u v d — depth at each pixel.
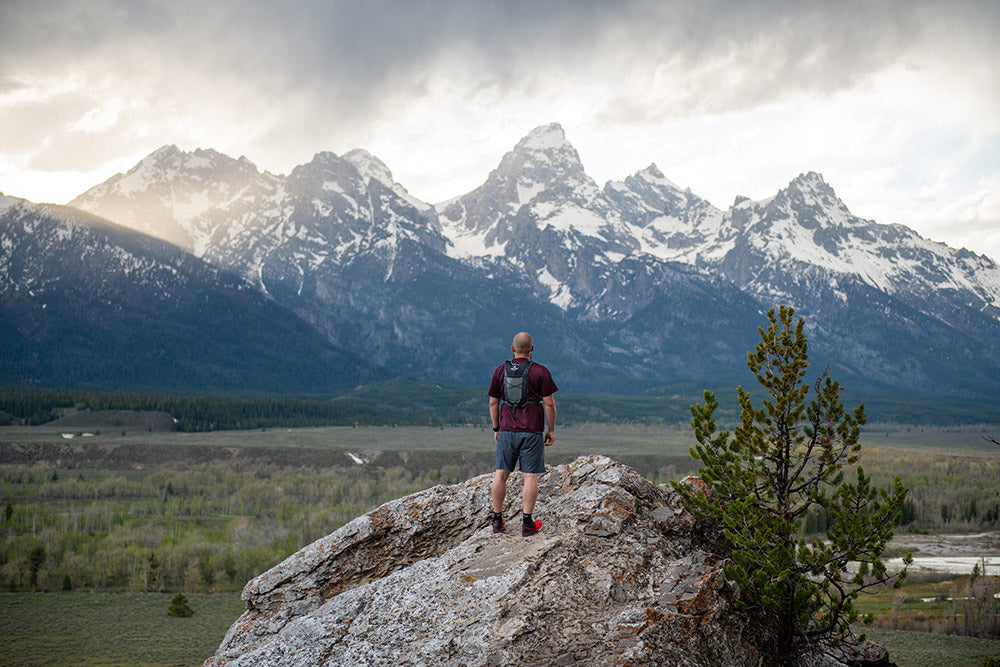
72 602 99.06
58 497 183.38
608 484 13.10
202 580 111.69
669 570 11.59
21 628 86.38
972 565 111.88
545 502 13.11
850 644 14.10
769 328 14.58
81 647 78.75
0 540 127.94
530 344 12.12
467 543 12.15
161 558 116.69
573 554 11.17
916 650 65.56
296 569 13.48
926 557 119.69
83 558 118.12
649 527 12.56
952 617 77.81
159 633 84.44
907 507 148.88
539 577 10.51
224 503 174.38
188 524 150.00
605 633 9.73
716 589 11.14
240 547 121.75
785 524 13.52
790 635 12.65
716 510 13.16
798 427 14.38
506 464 12.02
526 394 11.83
